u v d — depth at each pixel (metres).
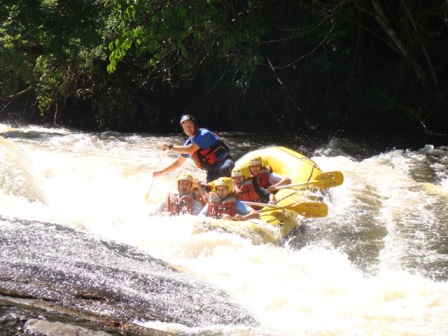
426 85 18.95
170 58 21.45
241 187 10.79
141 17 18.19
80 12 19.48
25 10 19.34
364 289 7.92
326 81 21.08
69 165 13.57
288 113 21.12
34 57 21.22
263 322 6.70
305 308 7.27
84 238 7.99
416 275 8.65
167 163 14.88
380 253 9.51
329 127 20.84
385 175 14.05
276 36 20.62
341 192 12.41
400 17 18.80
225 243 9.01
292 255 9.19
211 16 18.05
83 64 20.19
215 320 6.35
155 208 11.03
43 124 23.19
